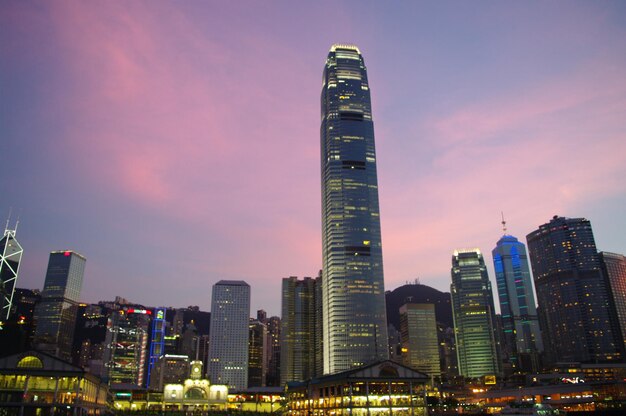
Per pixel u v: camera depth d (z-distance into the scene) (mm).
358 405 191875
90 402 182250
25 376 158000
